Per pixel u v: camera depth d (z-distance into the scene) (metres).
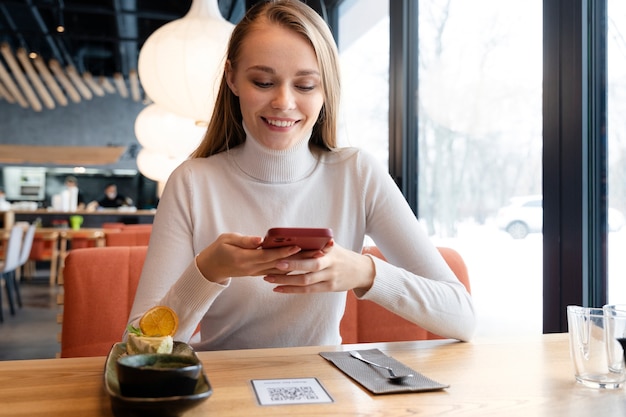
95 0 6.59
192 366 0.70
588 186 1.67
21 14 7.09
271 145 1.26
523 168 2.09
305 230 0.90
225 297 1.27
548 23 1.77
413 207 3.03
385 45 3.36
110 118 10.50
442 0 2.73
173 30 2.55
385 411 0.74
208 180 1.33
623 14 1.60
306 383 0.85
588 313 0.92
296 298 1.28
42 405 0.75
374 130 3.50
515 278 2.14
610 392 0.84
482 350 1.09
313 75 1.21
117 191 10.80
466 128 2.51
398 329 1.75
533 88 2.03
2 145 9.56
